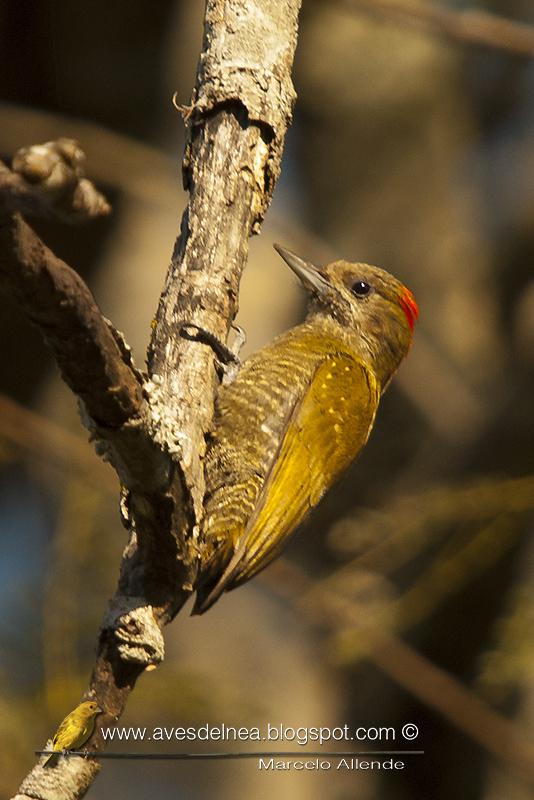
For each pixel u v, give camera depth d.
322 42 17.14
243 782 13.77
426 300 16.33
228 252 6.97
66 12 13.24
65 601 10.79
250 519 7.62
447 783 12.89
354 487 13.93
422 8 13.29
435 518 11.22
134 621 5.85
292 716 13.33
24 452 11.80
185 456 6.51
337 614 11.37
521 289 15.95
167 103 14.41
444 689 11.72
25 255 4.56
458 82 17.55
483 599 12.54
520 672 10.94
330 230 17.06
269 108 7.07
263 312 16.38
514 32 13.20
